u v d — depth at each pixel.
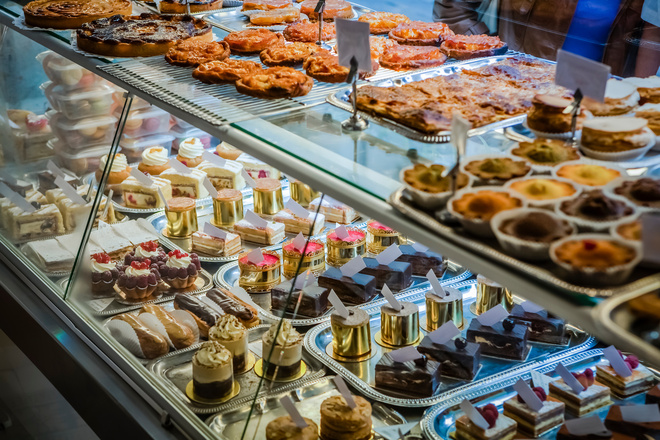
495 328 2.23
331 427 1.97
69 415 2.67
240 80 2.22
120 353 2.34
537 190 1.43
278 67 2.30
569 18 2.46
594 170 1.50
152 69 2.47
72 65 2.83
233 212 2.86
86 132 2.77
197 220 2.92
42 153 2.92
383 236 2.66
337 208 2.70
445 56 2.47
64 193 2.79
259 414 2.02
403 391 2.11
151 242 2.74
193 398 2.12
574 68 1.65
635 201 1.37
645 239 1.17
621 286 1.20
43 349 2.59
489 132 1.85
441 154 1.76
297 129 1.95
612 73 2.19
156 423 2.08
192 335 2.37
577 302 1.19
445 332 2.22
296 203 2.74
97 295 2.58
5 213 3.07
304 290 2.40
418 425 2.00
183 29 2.81
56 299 2.66
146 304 2.52
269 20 2.99
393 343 2.29
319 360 2.22
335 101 2.13
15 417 3.14
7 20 3.10
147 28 2.80
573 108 1.70
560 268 1.22
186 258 2.61
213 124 1.99
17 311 2.72
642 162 1.62
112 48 2.58
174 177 2.99
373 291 2.48
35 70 2.98
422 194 1.45
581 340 2.26
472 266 1.35
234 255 2.75
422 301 2.42
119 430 2.20
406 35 2.64
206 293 2.51
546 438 1.94
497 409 2.01
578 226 1.32
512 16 2.68
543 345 2.25
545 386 2.06
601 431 1.89
